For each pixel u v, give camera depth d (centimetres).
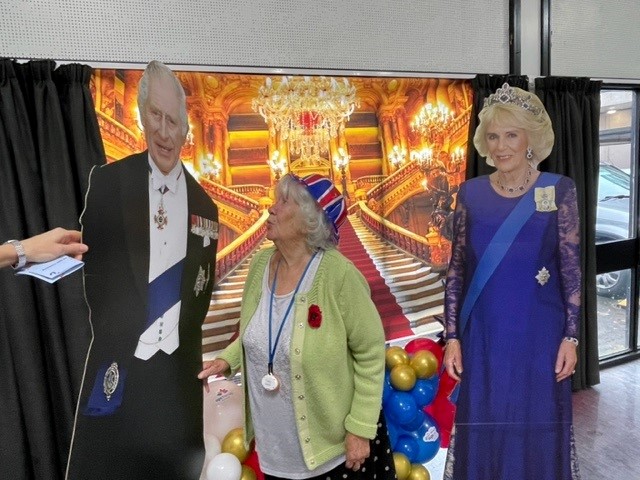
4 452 202
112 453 152
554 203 164
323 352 143
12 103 188
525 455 178
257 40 232
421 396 198
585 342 309
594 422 287
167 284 159
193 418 170
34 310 199
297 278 151
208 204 171
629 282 384
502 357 172
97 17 205
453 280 179
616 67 321
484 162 246
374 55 256
